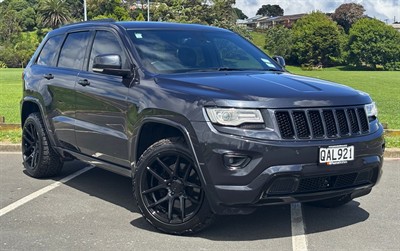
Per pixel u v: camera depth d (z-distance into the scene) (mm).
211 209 4617
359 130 4855
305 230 5133
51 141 6875
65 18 104562
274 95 4570
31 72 7297
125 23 6148
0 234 5020
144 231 5090
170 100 4840
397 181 7129
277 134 4438
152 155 4930
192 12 102625
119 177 7375
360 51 106125
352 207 5938
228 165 4430
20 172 7652
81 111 6133
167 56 5691
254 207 4484
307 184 4578
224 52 6105
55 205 5996
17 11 129000
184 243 4758
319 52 108188
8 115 14359
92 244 4754
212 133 4473
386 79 49031
